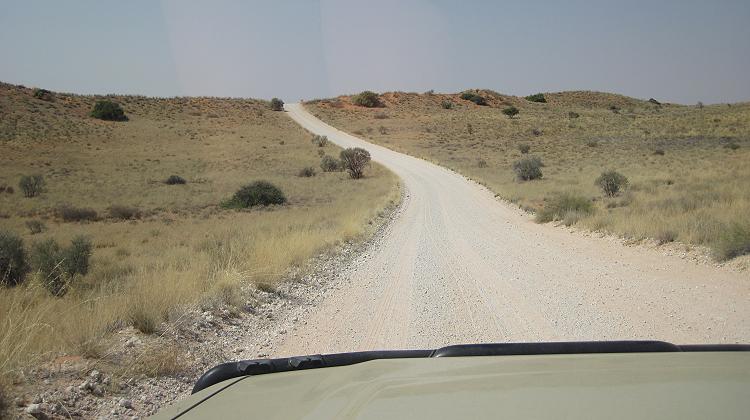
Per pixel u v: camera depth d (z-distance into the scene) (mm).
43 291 11203
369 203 35219
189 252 16766
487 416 1704
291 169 75125
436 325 8117
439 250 16844
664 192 28422
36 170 68875
